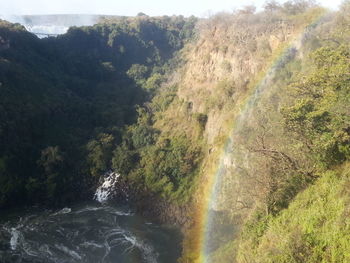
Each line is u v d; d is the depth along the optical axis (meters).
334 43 36.75
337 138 20.70
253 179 26.97
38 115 55.78
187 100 57.41
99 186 52.59
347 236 15.18
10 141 49.00
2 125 48.78
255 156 29.33
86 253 38.81
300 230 18.31
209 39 60.47
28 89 59.31
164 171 49.94
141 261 38.09
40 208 47.75
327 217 17.42
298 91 26.83
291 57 43.97
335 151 21.16
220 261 28.94
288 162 23.75
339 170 20.64
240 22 56.03
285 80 40.69
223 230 35.69
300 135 22.98
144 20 104.38
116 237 42.41
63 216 46.75
